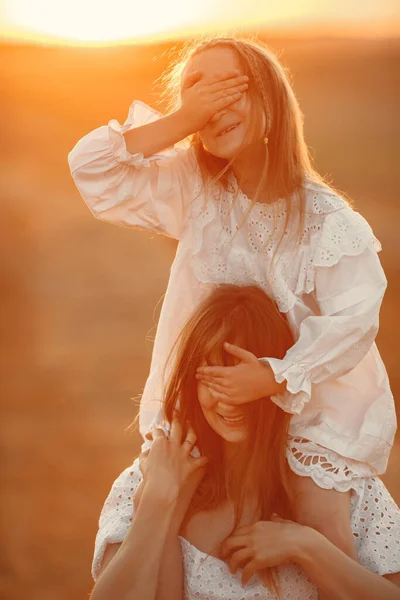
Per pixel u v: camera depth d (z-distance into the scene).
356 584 2.77
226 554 2.89
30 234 20.97
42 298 16.88
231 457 3.01
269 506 2.99
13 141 30.84
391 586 2.79
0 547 8.80
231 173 3.40
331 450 3.10
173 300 3.47
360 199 22.69
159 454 2.98
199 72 3.26
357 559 2.94
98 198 3.34
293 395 2.97
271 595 2.86
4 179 26.56
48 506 9.53
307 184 3.30
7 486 10.03
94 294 16.84
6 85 34.78
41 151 29.97
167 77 3.65
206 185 3.41
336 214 3.22
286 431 3.04
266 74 3.27
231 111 3.23
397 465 9.62
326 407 3.22
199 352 3.02
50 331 15.22
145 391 3.51
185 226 3.46
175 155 3.48
